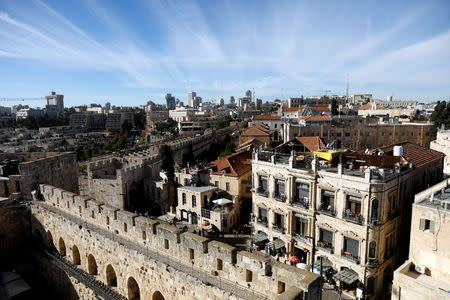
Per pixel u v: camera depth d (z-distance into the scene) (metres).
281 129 125.00
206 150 130.38
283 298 15.70
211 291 22.73
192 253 24.70
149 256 27.02
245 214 59.47
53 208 38.16
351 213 35.16
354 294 34.94
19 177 42.88
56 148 161.50
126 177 64.31
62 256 36.84
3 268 38.91
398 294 27.61
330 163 39.44
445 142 60.62
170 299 25.86
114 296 30.12
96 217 32.75
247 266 21.14
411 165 38.78
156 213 63.84
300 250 41.62
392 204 35.72
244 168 62.81
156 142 153.75
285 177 41.09
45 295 39.34
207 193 57.19
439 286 26.48
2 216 39.06
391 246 36.88
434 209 27.81
